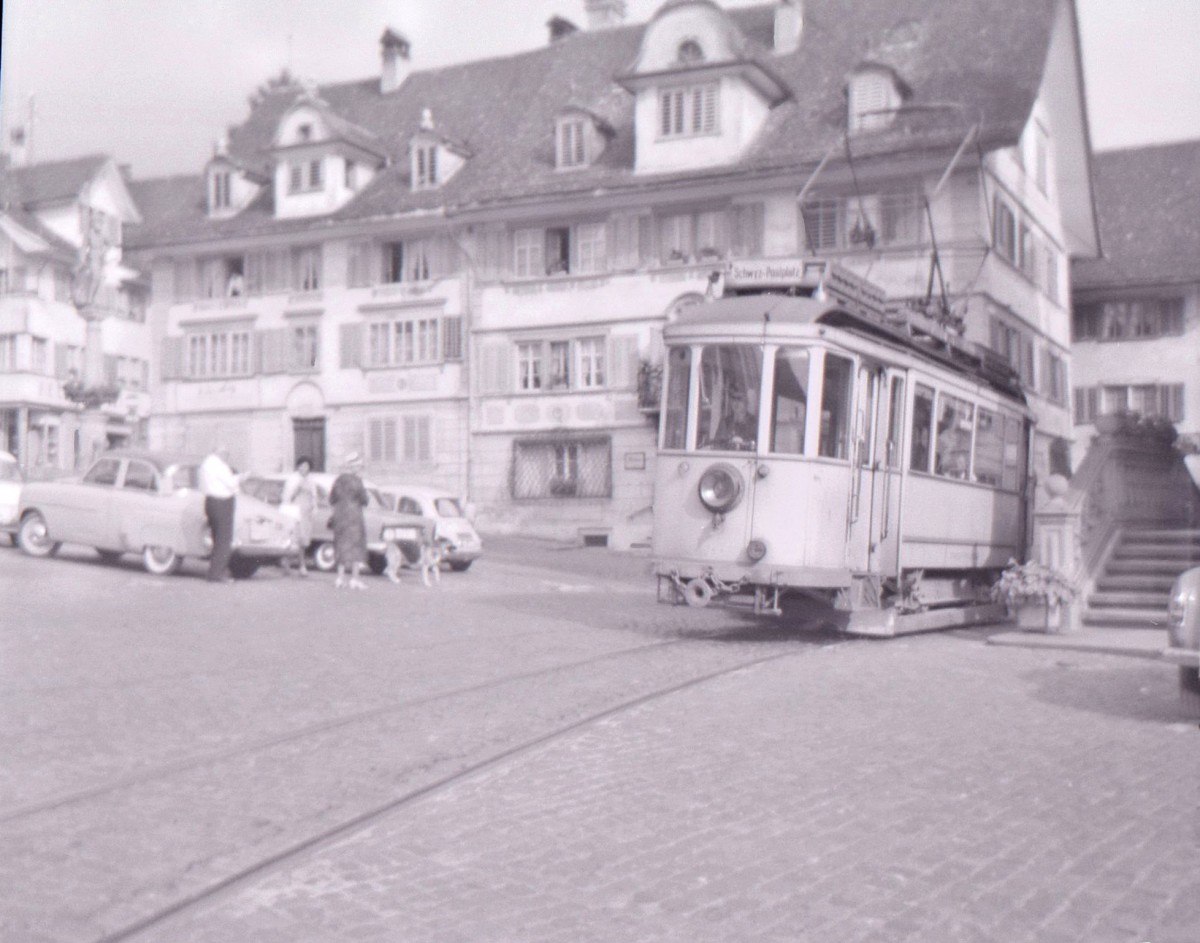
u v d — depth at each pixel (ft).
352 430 152.97
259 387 158.40
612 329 138.62
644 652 50.65
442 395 147.95
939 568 65.05
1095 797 27.55
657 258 136.46
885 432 57.93
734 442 54.08
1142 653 52.54
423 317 149.38
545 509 141.69
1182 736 35.14
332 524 77.56
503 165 148.87
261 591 71.87
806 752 31.76
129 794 26.73
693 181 131.64
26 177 164.25
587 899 20.43
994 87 125.08
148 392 175.73
